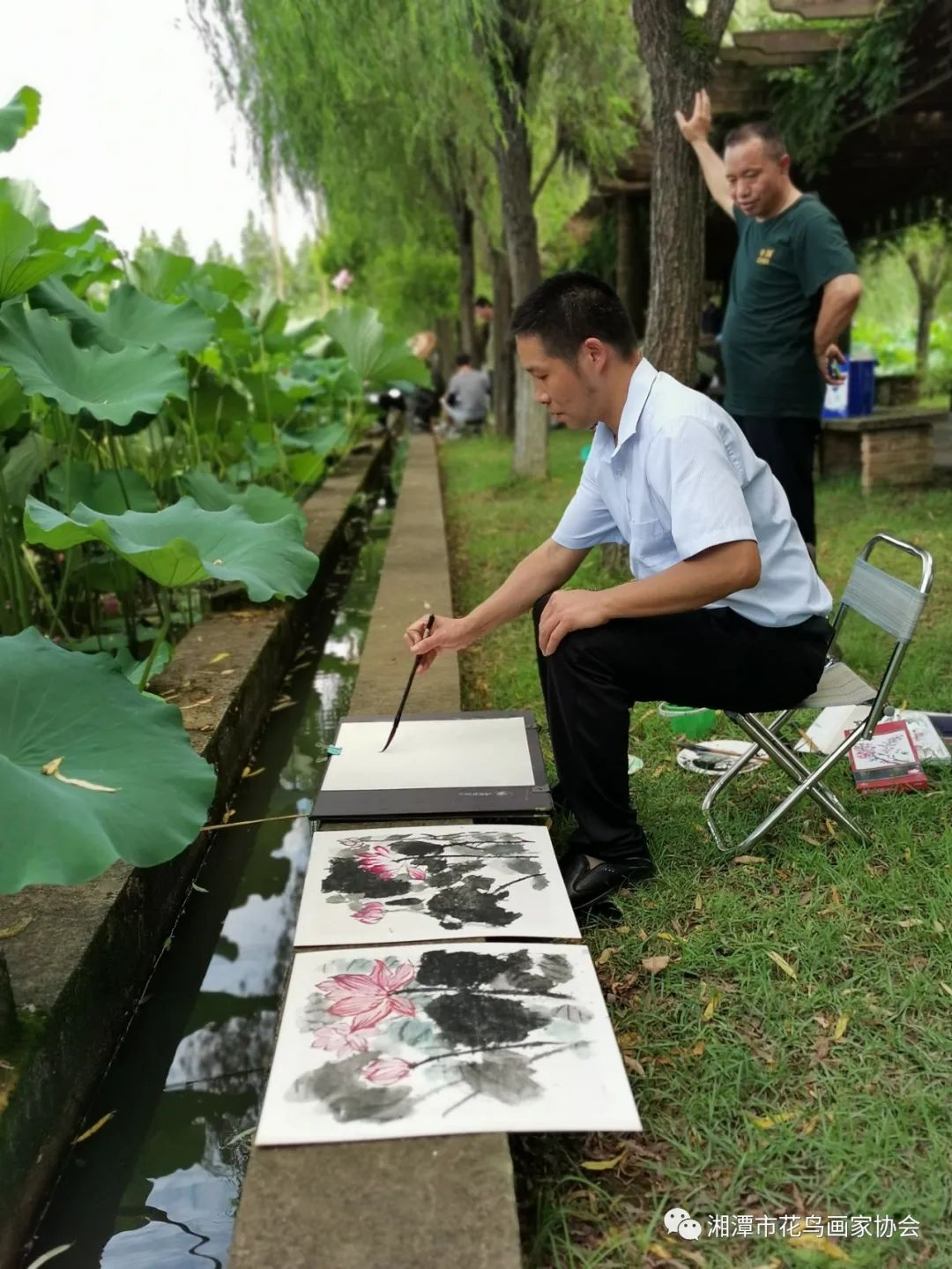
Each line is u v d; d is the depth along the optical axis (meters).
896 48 5.77
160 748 1.93
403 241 12.94
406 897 2.04
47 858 1.64
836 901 2.19
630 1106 1.49
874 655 3.52
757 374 3.64
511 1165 1.42
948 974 1.94
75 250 4.29
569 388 2.17
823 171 7.76
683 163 4.54
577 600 2.16
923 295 20.16
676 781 2.77
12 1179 1.62
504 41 7.23
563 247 17.97
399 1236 1.32
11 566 3.86
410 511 6.96
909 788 2.64
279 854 3.07
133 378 3.61
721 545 2.04
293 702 4.17
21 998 1.82
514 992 1.74
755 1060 1.76
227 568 2.63
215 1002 2.41
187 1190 1.87
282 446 6.97
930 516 5.78
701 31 4.42
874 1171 1.54
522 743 2.67
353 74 6.27
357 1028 1.66
